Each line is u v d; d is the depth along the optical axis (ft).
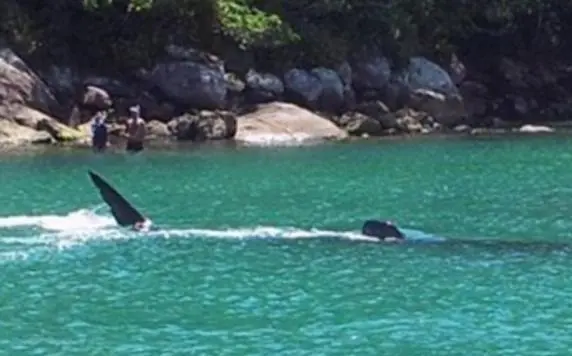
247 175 326.85
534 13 556.92
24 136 403.13
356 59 490.08
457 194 294.25
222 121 427.33
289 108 447.01
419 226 245.45
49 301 177.68
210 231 232.53
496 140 435.12
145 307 174.29
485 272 196.13
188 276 193.36
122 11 449.89
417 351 151.64
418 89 496.23
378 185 309.83
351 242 220.84
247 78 461.37
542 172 340.80
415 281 189.88
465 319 167.02
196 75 444.96
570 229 241.14
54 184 303.07
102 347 153.58
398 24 500.74
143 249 213.87
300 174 330.75
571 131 473.26
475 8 545.03
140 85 447.83
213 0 457.27
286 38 468.34
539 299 178.29
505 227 244.01
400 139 438.81
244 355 149.69
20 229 231.50
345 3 491.31
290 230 234.79
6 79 413.18
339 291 183.32
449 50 527.81
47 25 442.50
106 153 379.96
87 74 445.37
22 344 155.22
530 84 545.44
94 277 192.75
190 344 154.81
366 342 155.63
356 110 479.00
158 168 341.41
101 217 245.86
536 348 152.87
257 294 181.78
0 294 181.88
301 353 150.61
